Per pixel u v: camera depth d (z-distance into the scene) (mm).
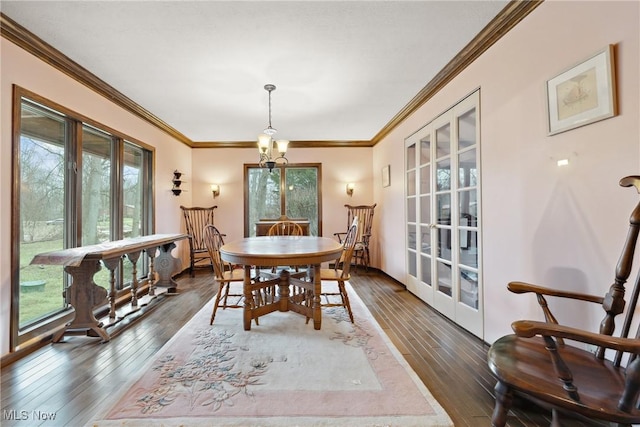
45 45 2252
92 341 2320
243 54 2443
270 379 1760
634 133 1279
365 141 5465
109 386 1725
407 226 3842
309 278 3090
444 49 2391
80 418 1457
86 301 2342
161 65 2611
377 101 3488
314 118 4121
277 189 5625
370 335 2395
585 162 1491
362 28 2113
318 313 2510
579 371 1115
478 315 2357
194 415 1452
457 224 2658
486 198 2256
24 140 2303
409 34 2191
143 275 3980
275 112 3857
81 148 2787
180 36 2186
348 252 2736
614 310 1218
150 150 4055
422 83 3012
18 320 2092
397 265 4227
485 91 2256
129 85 3008
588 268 1481
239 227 5477
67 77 2570
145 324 2684
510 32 1986
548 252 1708
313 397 1592
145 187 4074
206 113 3875
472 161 2467
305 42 2279
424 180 3369
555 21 1644
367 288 3949
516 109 1942
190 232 5137
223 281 2695
